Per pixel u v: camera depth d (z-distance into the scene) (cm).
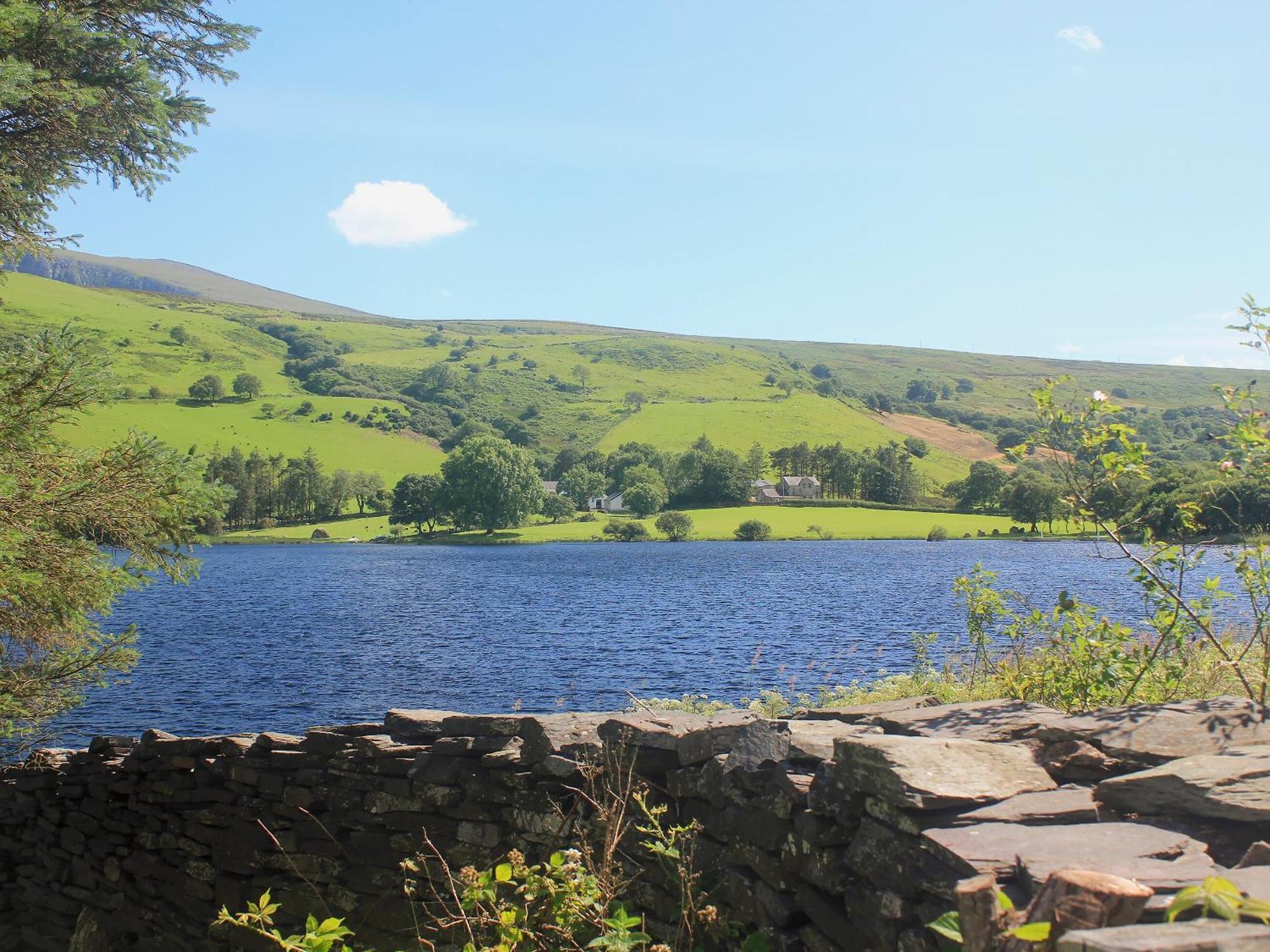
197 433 15162
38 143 986
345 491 14262
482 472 13438
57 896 865
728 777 452
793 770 414
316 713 2286
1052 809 323
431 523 13900
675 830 457
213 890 730
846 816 365
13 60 777
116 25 1027
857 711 520
